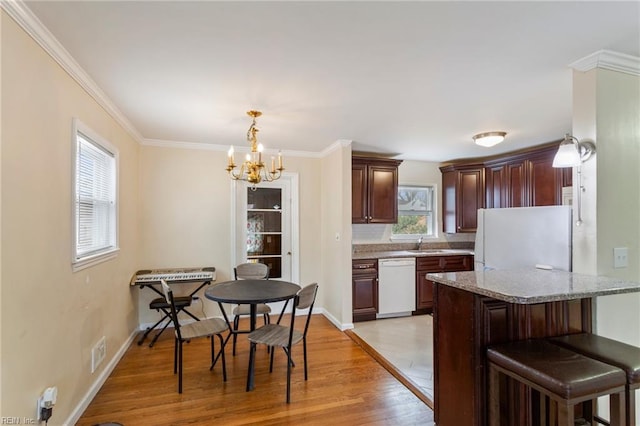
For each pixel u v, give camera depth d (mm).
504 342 1771
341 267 3945
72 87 2031
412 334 3760
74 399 2066
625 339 2010
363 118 3084
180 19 1549
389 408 2279
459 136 3775
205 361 3014
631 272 2014
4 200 1397
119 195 3000
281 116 3004
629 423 1455
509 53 1891
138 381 2627
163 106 2719
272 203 4473
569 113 2961
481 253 2762
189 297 3627
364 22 1578
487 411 1730
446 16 1531
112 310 2811
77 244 2176
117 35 1680
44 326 1705
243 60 1953
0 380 1366
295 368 2891
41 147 1685
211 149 4145
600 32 1677
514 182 4398
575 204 2043
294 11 1489
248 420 2135
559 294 1562
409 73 2143
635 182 2039
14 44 1455
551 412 1802
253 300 2496
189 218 4062
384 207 4562
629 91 2031
